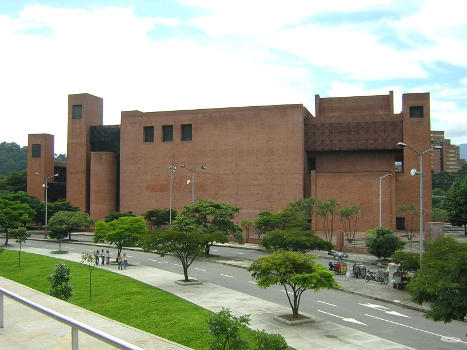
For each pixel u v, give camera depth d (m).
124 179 84.88
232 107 78.12
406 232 71.75
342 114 85.25
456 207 77.06
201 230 49.75
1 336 9.79
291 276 24.36
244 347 16.44
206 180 79.12
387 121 73.62
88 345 9.35
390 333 22.75
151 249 36.72
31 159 94.81
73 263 45.47
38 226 87.12
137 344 9.91
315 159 80.69
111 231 45.66
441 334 22.69
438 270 19.52
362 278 38.00
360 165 77.00
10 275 41.75
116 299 30.06
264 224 56.12
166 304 28.08
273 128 75.62
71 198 88.94
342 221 72.12
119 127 88.62
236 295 30.83
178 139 81.44
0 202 64.12
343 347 19.95
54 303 13.56
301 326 23.41
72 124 89.75
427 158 71.50
